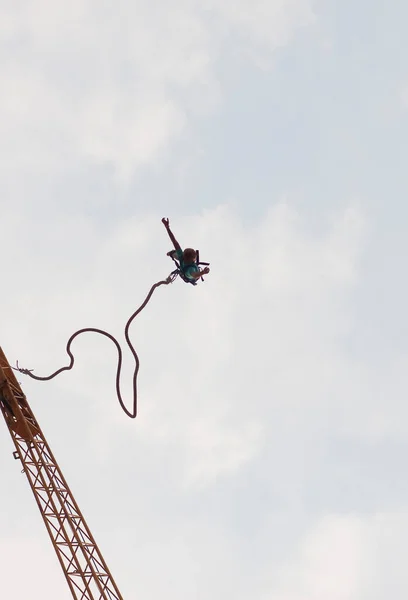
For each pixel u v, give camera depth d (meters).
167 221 61.88
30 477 89.94
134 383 82.19
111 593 87.06
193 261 62.31
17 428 91.12
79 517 90.25
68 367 87.94
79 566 87.00
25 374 87.75
